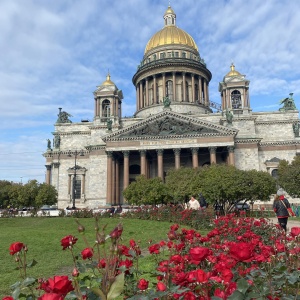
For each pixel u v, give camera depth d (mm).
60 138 106938
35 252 24312
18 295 6117
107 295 4957
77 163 103312
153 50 125500
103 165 96750
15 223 52688
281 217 22500
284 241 13273
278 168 88188
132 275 7898
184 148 87500
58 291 4480
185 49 123875
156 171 96875
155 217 46188
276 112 100000
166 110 89312
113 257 5586
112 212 61688
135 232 35312
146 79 120688
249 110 99188
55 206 100188
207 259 8227
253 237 12570
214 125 86750
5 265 19781
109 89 105875
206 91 123438
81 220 48344
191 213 38688
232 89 103062
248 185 64375
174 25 133750
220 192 61594
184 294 5934
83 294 5926
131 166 99500
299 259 9039
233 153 85750
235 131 85812
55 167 104062
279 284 6918
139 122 89562
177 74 118938
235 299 5609
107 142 90438
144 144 88688
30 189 88312
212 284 6797
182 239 11383
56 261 20922
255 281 6875
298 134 96375
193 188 64438
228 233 18219
